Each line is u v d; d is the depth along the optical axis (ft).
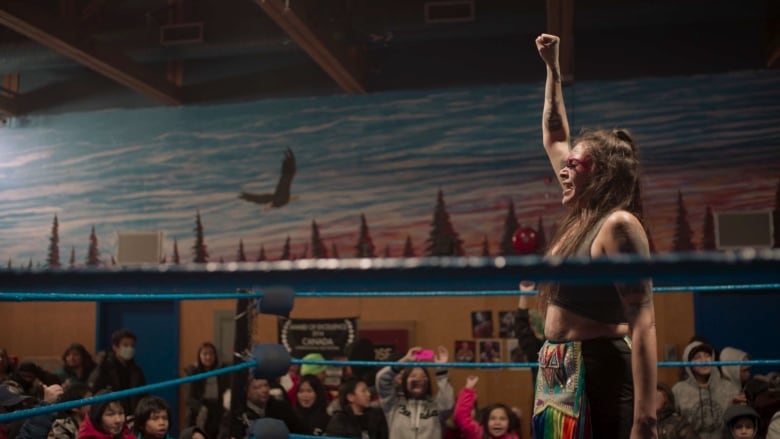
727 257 2.31
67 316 28.55
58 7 23.63
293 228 27.20
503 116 26.30
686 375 18.99
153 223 28.14
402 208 26.55
